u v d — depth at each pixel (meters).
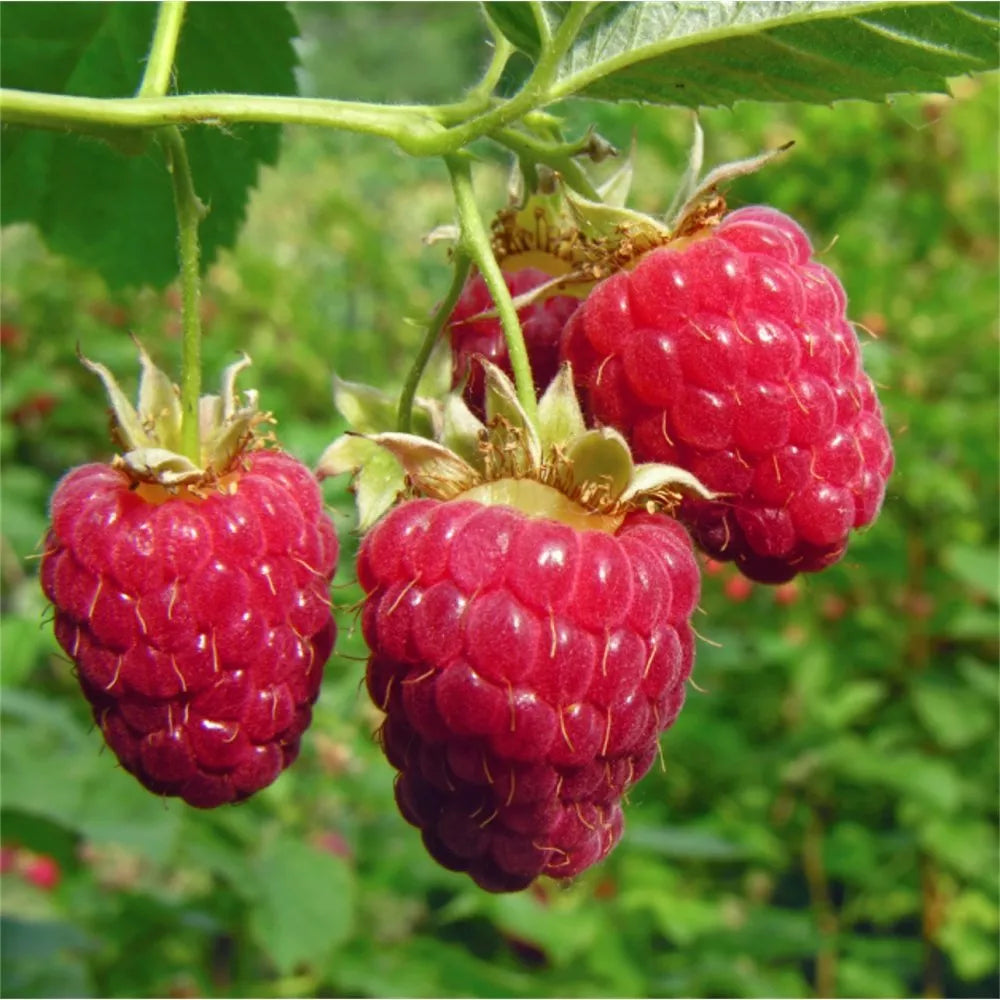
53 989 0.16
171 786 0.08
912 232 0.29
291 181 0.48
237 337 0.40
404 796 0.08
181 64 0.12
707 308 0.08
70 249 0.13
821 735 0.24
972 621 0.24
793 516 0.08
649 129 0.28
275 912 0.18
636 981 0.20
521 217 0.09
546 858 0.07
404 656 0.07
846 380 0.08
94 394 0.43
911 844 0.24
